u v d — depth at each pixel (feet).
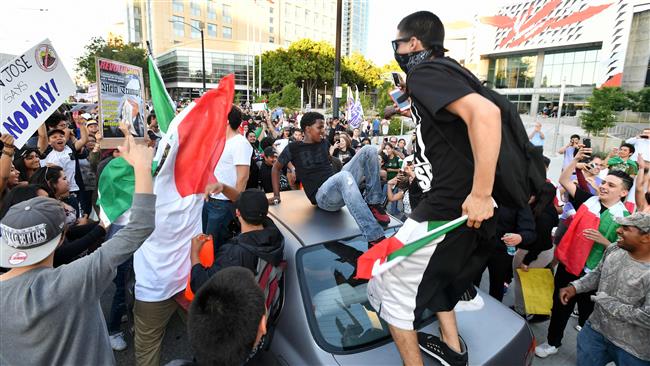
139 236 5.55
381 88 86.22
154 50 249.55
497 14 151.23
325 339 7.11
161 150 7.91
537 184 4.86
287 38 298.97
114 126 8.13
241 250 7.44
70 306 5.09
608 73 116.67
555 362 11.73
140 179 5.72
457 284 5.65
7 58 25.13
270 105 119.24
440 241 5.01
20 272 5.20
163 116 9.49
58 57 12.60
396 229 10.07
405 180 17.89
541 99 139.54
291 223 9.68
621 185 10.91
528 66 143.95
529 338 8.03
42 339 5.02
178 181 8.09
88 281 5.17
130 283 9.89
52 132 17.84
